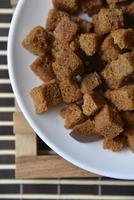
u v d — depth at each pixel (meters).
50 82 0.20
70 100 0.21
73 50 0.20
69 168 0.22
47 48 0.21
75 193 0.23
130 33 0.20
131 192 0.23
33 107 0.21
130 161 0.21
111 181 0.23
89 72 0.21
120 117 0.20
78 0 0.21
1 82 0.23
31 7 0.21
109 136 0.21
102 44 0.21
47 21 0.21
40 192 0.23
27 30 0.21
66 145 0.21
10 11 0.23
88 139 0.21
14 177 0.23
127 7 0.21
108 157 0.21
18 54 0.21
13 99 0.23
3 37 0.23
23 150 0.22
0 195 0.23
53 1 0.21
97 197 0.23
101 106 0.20
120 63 0.20
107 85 0.21
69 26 0.20
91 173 0.22
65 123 0.21
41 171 0.22
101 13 0.20
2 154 0.23
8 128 0.23
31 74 0.21
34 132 0.22
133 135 0.20
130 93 0.20
